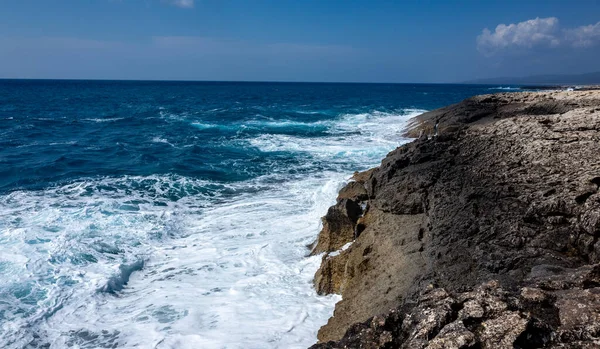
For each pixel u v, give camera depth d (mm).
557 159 8500
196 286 8031
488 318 3666
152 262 9078
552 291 4273
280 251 9406
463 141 11031
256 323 6766
